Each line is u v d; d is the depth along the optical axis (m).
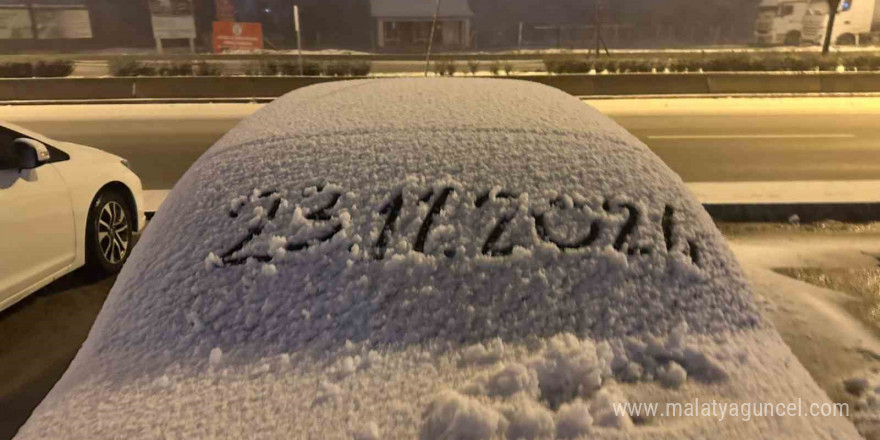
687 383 1.45
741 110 13.60
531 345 1.54
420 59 24.77
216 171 1.99
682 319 1.61
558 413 1.34
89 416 1.40
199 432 1.34
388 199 1.83
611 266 1.70
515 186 1.85
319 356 1.53
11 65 17.47
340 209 1.81
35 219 3.95
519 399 1.39
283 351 1.55
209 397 1.43
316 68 17.77
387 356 1.52
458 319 1.59
